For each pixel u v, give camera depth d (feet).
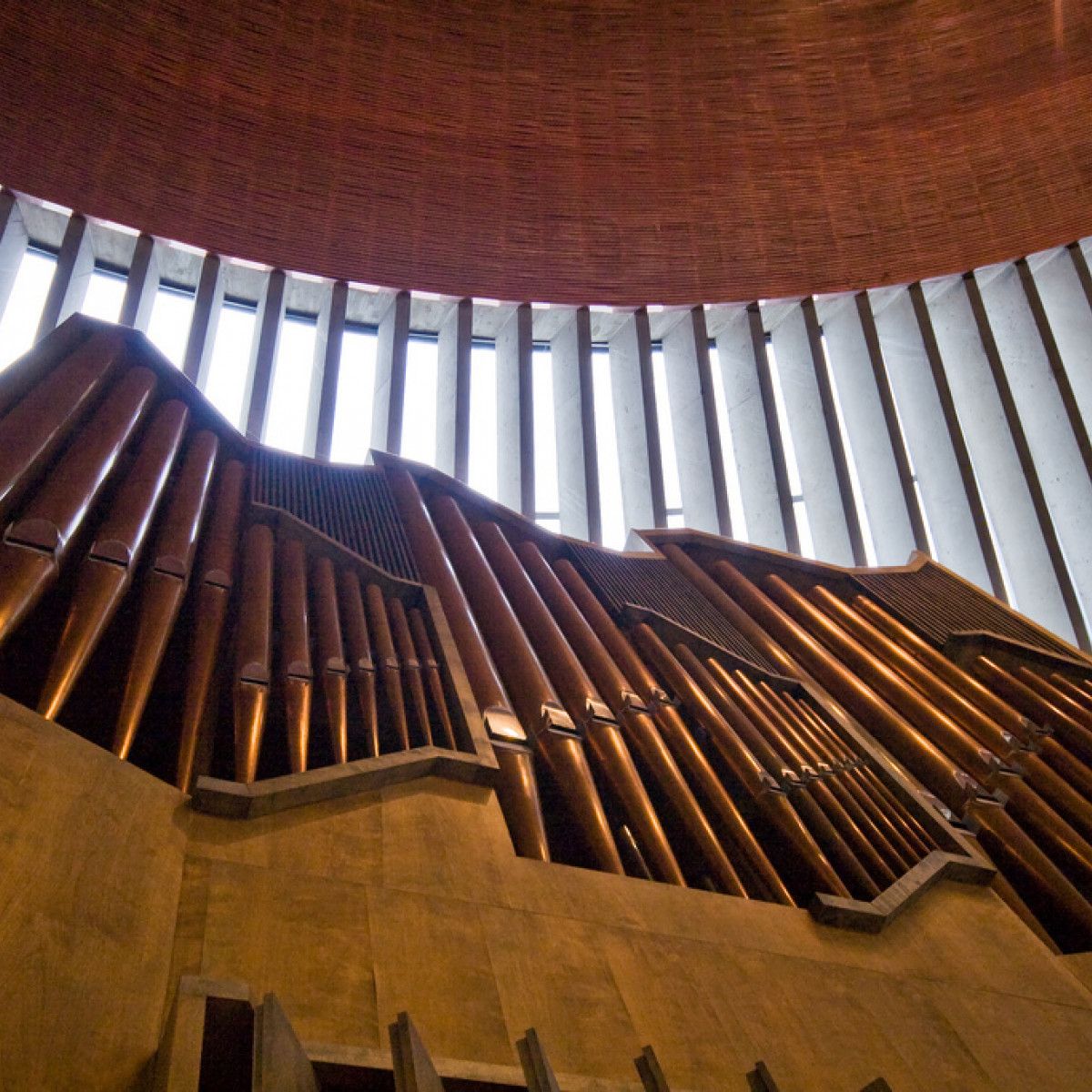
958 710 17.25
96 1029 6.61
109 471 13.76
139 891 7.94
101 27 25.02
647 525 26.03
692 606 18.70
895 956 11.00
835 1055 9.34
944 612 20.20
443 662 13.39
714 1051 8.80
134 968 7.27
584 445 26.04
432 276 26.58
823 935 10.98
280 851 9.07
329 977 7.98
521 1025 8.25
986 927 11.90
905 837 13.34
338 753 11.16
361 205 26.61
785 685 16.40
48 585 11.33
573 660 15.16
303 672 12.19
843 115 29.25
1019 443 26.53
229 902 8.33
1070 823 15.48
